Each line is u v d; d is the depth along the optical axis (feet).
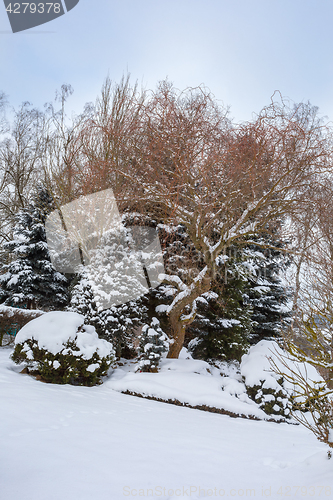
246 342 44.32
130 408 17.98
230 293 42.42
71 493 7.35
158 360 27.30
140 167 27.12
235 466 10.64
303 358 11.30
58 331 22.34
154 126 26.48
